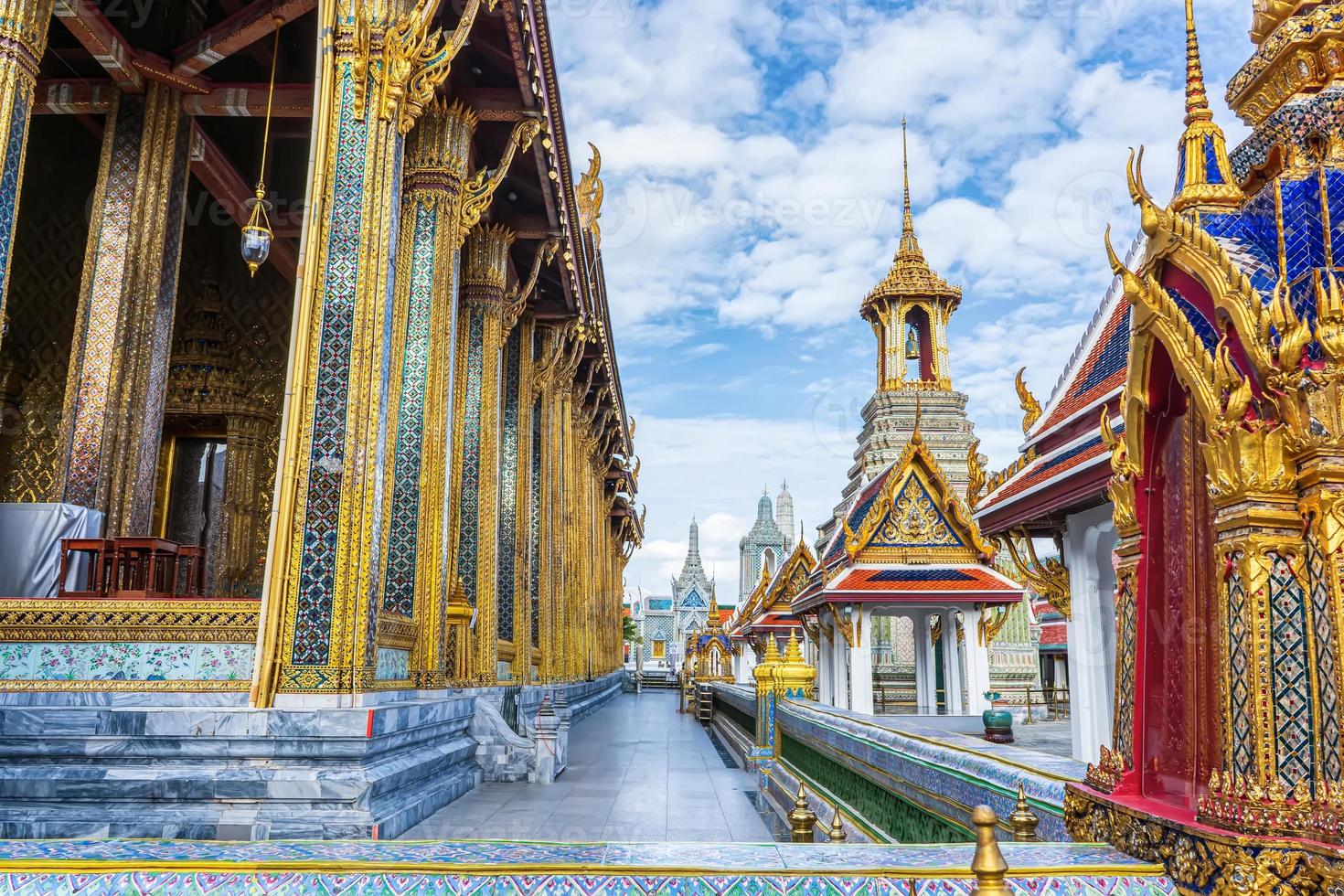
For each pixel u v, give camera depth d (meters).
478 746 12.99
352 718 8.37
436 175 13.70
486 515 16.55
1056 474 8.02
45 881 2.43
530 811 10.22
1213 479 2.50
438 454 13.06
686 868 2.48
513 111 14.50
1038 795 3.54
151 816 7.59
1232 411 2.42
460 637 14.21
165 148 13.94
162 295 13.64
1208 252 2.64
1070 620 8.62
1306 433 2.33
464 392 17.05
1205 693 2.66
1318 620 2.30
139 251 13.44
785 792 10.20
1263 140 3.11
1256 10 3.22
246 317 19.56
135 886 2.43
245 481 19.02
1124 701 3.01
